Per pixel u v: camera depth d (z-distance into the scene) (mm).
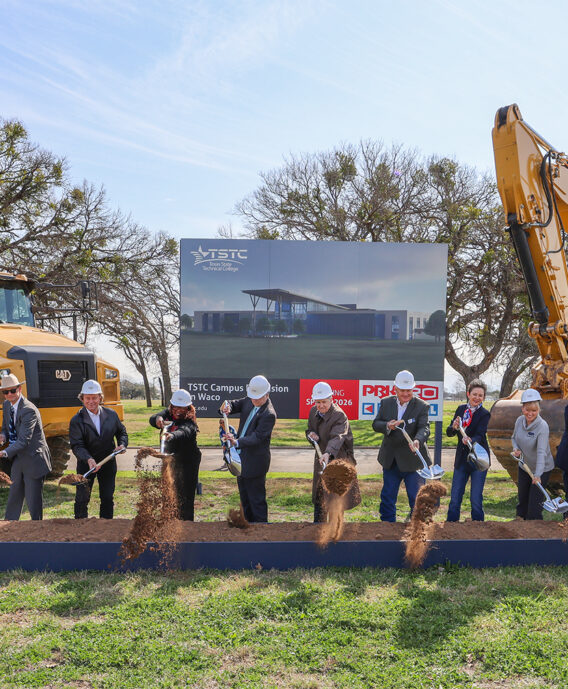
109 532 6074
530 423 7289
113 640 4352
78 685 3840
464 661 4184
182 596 5145
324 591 5242
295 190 26875
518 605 5023
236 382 11062
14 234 25016
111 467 7082
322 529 6172
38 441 7332
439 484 5938
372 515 8742
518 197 9008
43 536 5938
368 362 11180
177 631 4520
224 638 4426
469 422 7285
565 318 9539
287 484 11398
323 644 4363
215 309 11055
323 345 11141
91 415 7004
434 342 11227
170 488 5934
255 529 6250
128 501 9758
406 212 25312
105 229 26328
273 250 11109
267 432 6754
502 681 3928
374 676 3932
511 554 5953
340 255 11180
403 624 4645
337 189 26625
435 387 11234
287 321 11117
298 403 11141
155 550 5695
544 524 6539
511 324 24547
